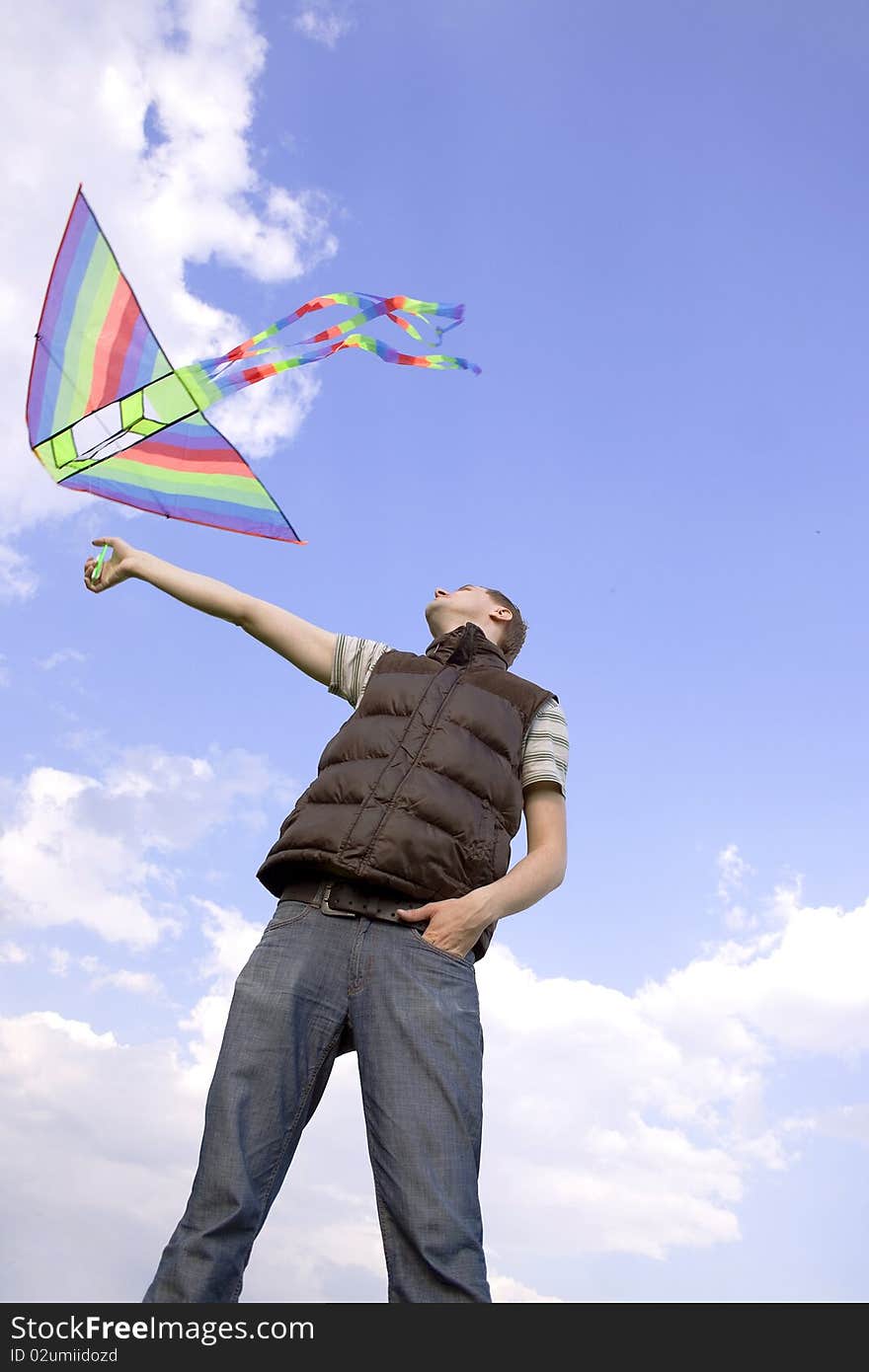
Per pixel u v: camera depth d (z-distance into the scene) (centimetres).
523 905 207
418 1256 175
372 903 198
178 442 248
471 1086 190
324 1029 196
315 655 248
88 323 241
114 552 249
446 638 245
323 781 212
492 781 212
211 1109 187
